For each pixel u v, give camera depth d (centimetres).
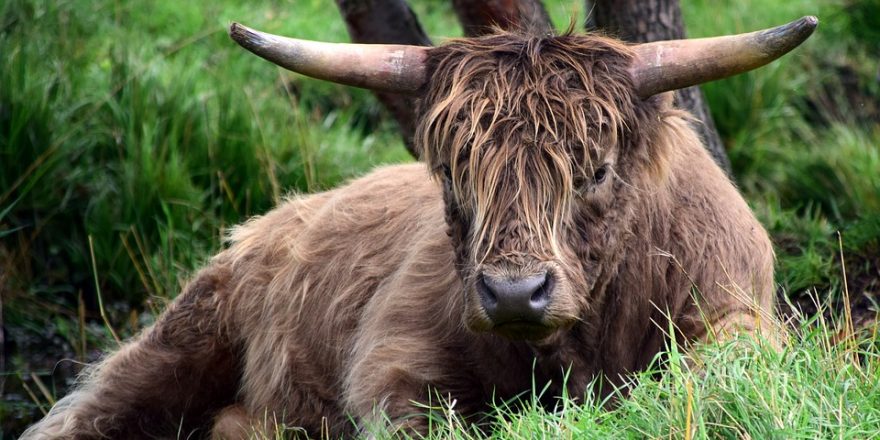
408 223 1794
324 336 1847
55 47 2853
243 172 2617
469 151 1355
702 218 1576
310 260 1917
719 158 2341
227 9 3478
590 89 1361
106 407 2044
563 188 1331
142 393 2041
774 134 2931
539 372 1560
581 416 1275
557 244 1345
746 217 1627
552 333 1337
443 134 1378
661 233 1551
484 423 1527
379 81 1440
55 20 2945
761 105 2959
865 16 3153
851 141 2730
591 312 1501
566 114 1338
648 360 1561
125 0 3328
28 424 2239
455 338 1584
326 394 1852
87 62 2891
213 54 3156
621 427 1253
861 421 1198
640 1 2228
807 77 3120
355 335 1783
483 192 1330
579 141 1339
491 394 1576
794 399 1222
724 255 1557
